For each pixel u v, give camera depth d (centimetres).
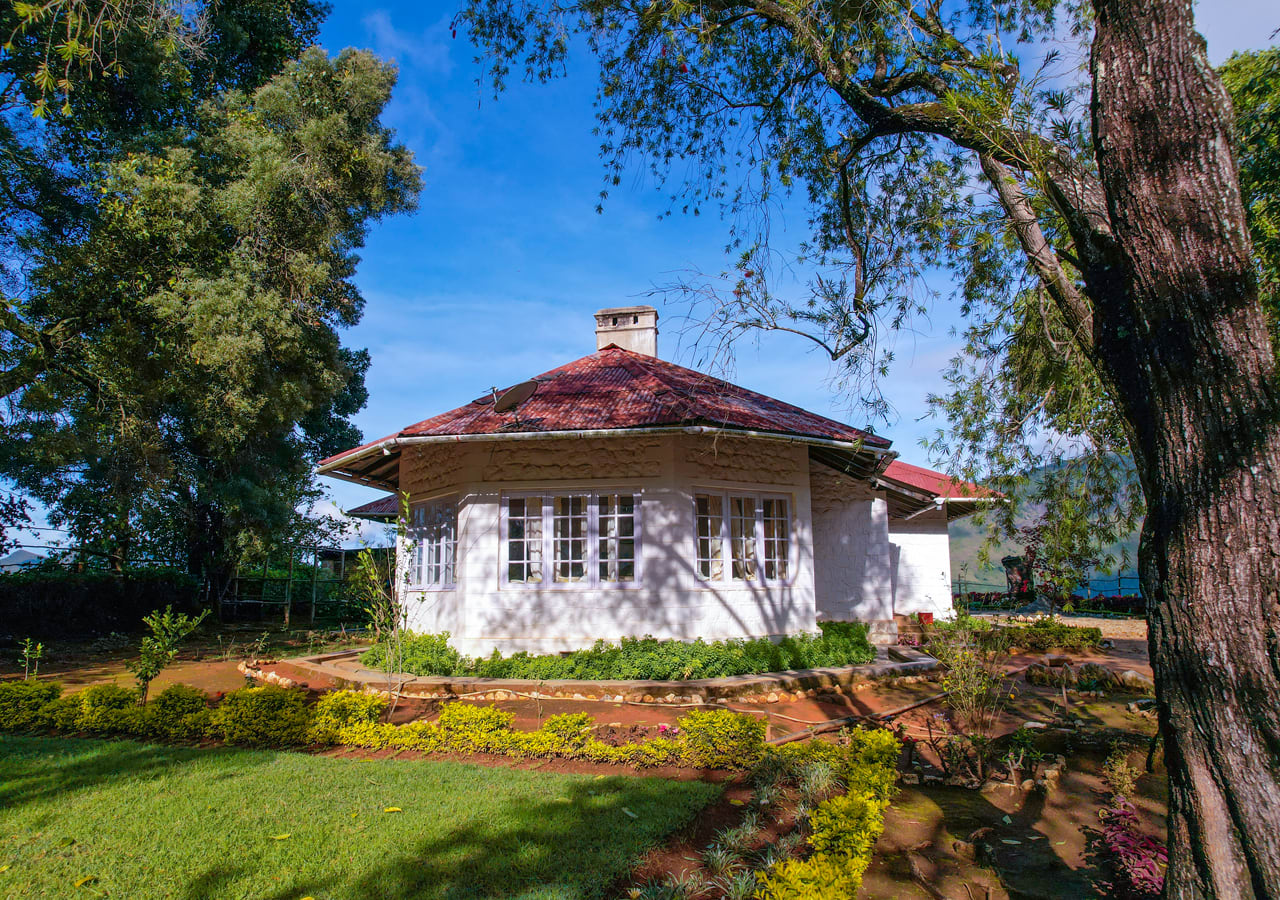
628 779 625
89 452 1739
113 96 1717
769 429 1116
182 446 2289
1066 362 525
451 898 408
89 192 1669
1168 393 304
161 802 568
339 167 1892
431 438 1099
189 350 1692
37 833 507
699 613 1120
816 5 621
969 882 466
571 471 1160
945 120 512
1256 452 284
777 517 1278
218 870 445
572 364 1514
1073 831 554
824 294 635
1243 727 278
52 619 1897
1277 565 279
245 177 1736
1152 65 312
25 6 546
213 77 2102
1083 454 542
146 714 818
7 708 880
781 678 1030
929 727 817
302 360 1878
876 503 1594
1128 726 874
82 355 1739
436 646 1153
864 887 460
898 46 597
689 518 1134
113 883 429
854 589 1573
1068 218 374
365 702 828
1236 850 279
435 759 714
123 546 2344
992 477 581
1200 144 303
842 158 745
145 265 1666
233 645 1717
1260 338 292
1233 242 296
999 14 727
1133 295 318
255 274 1734
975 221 560
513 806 553
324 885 425
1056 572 558
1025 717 932
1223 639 284
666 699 976
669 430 1062
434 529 1294
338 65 1908
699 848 494
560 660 1071
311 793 590
